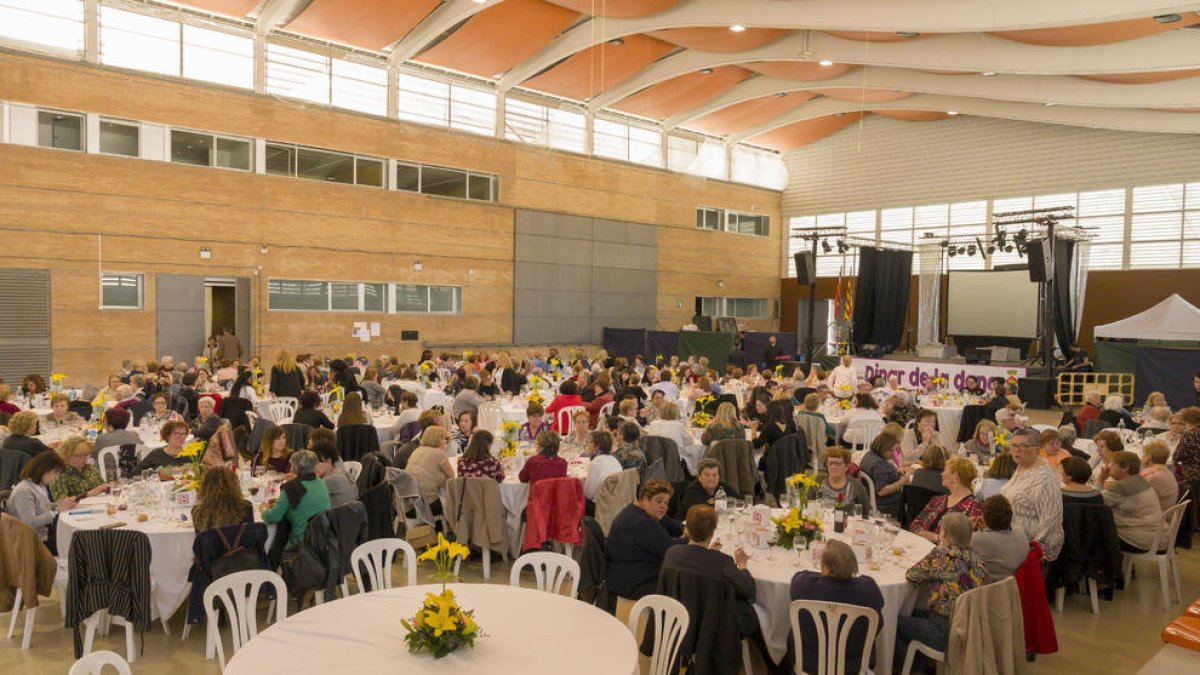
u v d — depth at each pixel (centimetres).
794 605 430
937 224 2808
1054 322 2270
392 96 2105
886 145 2916
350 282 2030
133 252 1673
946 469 615
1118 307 2420
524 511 733
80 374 1612
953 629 447
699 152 2934
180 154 1741
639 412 1093
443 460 745
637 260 2711
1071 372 1975
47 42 1577
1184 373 1535
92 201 1617
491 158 2305
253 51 1866
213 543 521
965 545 483
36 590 552
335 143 1984
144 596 514
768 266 3194
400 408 1120
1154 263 2361
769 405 1085
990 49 1870
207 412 893
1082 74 1856
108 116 1636
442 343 2206
